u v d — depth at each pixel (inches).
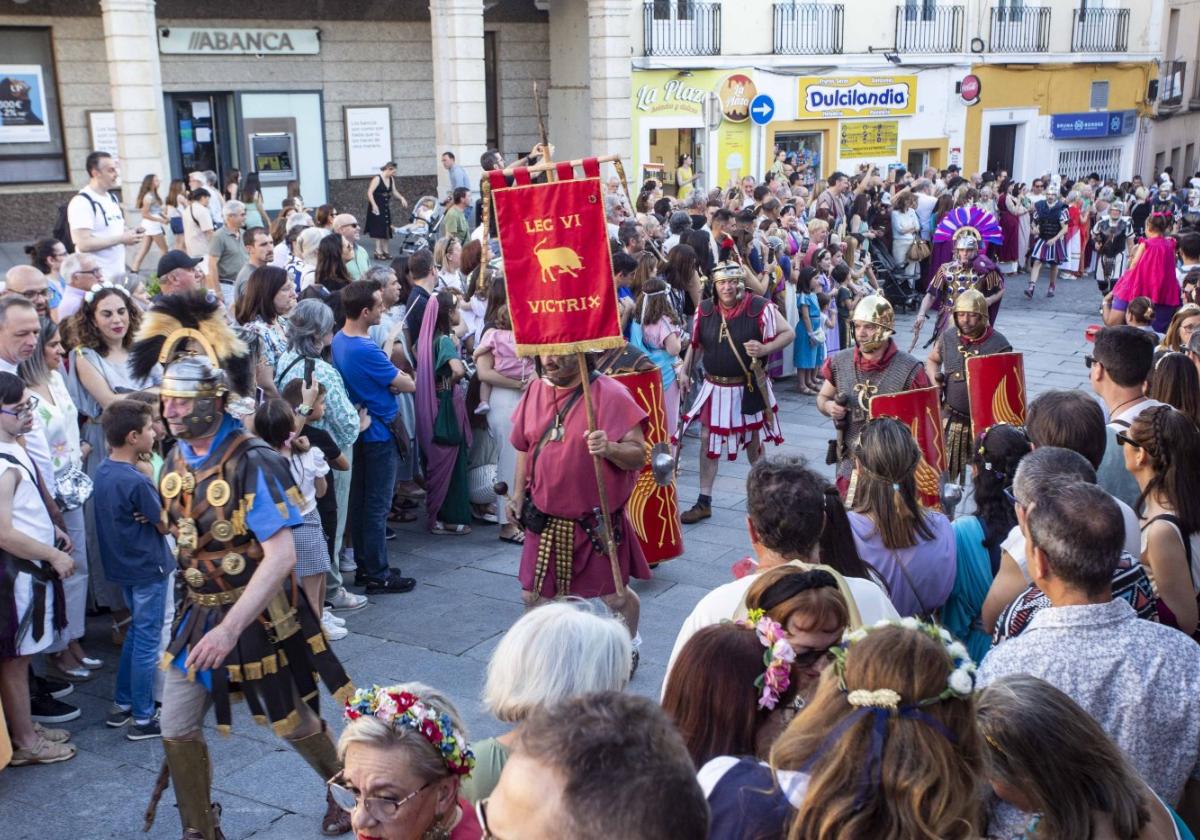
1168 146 1371.8
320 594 222.7
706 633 102.4
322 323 233.0
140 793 179.0
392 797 103.2
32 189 717.3
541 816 65.8
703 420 309.1
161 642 193.9
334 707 203.6
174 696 151.3
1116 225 754.8
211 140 790.5
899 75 1040.8
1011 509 157.5
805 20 976.3
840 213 679.7
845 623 110.3
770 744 98.7
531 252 184.5
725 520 315.9
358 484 256.2
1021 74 1136.8
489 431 305.0
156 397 197.6
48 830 168.6
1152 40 1259.2
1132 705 104.0
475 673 219.0
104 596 227.6
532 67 908.0
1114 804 86.7
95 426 231.1
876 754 79.1
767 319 300.8
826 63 988.6
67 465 207.5
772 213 532.4
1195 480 140.5
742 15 943.7
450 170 706.8
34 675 204.2
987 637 159.0
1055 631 108.4
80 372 226.5
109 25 614.2
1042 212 745.0
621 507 200.1
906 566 150.0
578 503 193.8
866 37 1018.7
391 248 783.7
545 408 195.2
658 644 231.8
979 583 157.5
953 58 1068.5
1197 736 103.3
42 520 185.3
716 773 89.4
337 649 229.9
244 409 148.8
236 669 148.3
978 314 267.7
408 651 229.1
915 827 77.2
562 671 103.0
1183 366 184.4
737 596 127.4
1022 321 658.2
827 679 87.0
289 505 147.4
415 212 655.8
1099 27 1196.5
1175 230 781.9
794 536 131.0
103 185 342.0
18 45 698.2
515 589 263.1
